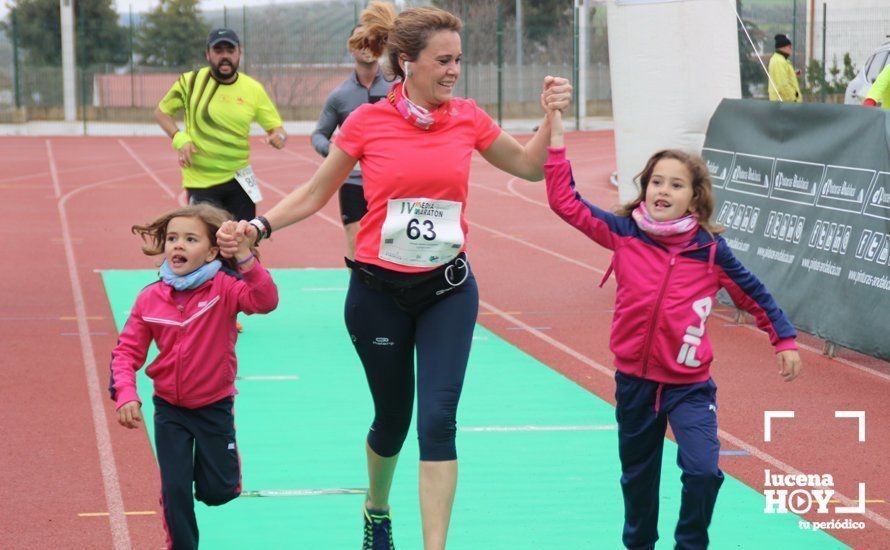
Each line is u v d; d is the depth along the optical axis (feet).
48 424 25.55
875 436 24.84
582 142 127.03
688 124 39.14
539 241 55.11
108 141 132.05
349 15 159.63
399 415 17.19
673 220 16.28
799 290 33.17
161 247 16.71
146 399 27.02
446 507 15.79
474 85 152.05
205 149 33.12
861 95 73.56
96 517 19.92
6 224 60.59
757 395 28.14
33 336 34.24
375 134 16.26
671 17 38.47
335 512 20.03
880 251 29.89
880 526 19.60
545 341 34.19
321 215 65.16
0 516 19.90
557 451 23.54
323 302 40.16
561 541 18.72
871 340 29.89
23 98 154.51
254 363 31.22
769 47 127.13
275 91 158.30
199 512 19.94
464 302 16.48
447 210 16.29
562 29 158.71
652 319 16.25
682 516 15.98
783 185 34.65
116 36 167.53
